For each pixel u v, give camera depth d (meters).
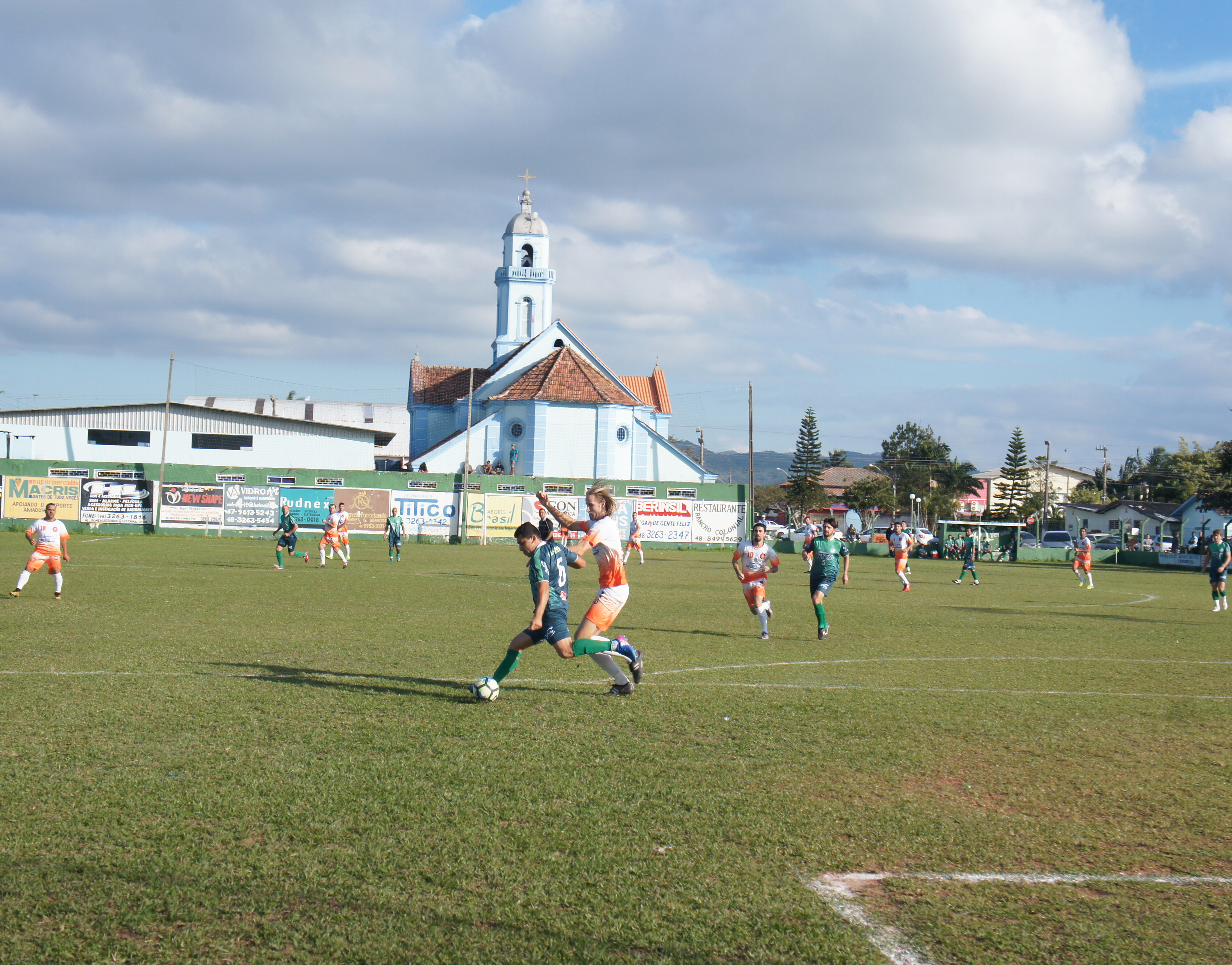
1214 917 4.38
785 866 4.87
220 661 10.47
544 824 5.38
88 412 59.09
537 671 10.46
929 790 6.19
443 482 48.72
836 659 12.05
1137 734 7.95
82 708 7.94
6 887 4.39
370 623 14.37
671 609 18.55
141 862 4.70
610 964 3.84
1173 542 70.69
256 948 3.89
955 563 51.34
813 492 114.50
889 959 3.94
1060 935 4.17
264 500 47.19
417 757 6.68
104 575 22.36
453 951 3.91
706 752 7.04
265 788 5.87
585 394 61.19
